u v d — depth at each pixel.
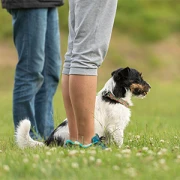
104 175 6.89
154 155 8.29
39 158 7.94
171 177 6.84
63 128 10.37
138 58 41.78
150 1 49.09
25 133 10.13
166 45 43.97
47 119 12.59
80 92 8.83
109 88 10.69
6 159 8.02
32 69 11.93
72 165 7.32
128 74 10.74
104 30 8.80
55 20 12.62
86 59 8.77
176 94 30.39
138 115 20.77
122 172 7.08
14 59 39.62
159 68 40.84
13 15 12.07
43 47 12.02
